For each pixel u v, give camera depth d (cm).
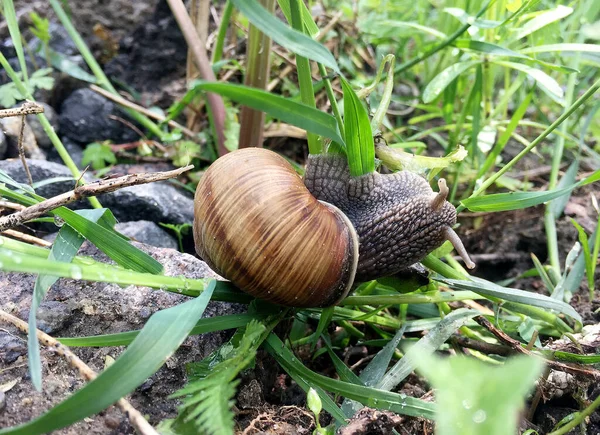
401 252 11
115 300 10
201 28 18
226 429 7
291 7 9
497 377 5
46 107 17
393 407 9
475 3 16
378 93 18
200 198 10
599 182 18
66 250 9
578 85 18
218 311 10
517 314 12
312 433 9
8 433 6
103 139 18
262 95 8
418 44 19
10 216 9
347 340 13
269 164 10
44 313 10
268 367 10
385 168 13
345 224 10
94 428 8
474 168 17
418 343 10
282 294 10
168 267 11
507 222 17
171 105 20
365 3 19
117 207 14
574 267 13
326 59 8
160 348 7
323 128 8
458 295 11
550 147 19
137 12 20
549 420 10
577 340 11
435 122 21
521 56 12
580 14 18
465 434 5
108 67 20
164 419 9
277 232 9
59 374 9
